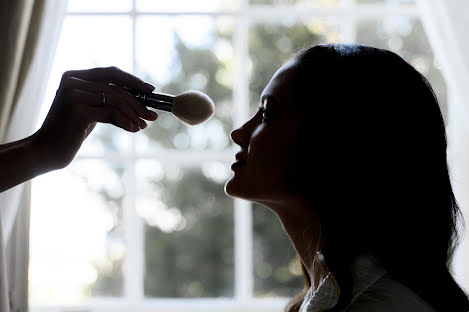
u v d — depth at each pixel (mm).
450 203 842
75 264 2041
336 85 805
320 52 839
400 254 772
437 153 829
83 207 2047
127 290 1936
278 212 873
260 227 2074
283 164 827
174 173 2119
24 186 1627
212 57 2100
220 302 1962
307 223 844
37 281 2031
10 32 1479
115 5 1943
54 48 1565
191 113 901
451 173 1834
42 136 896
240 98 1995
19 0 1483
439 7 1637
